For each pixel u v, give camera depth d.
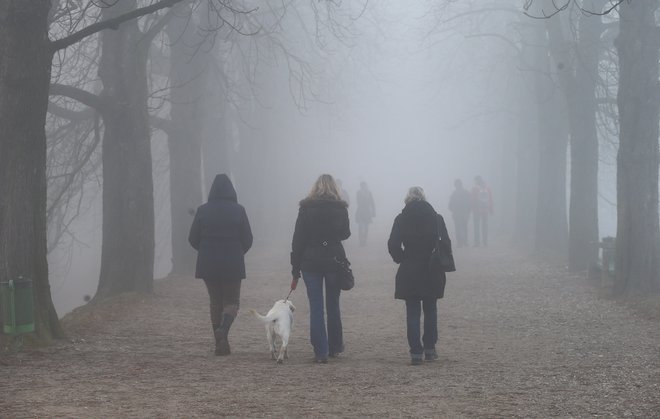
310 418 10.11
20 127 16.47
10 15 16.03
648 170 24.44
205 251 15.70
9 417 9.74
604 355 15.70
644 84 24.27
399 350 17.31
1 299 15.60
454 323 21.92
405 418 10.16
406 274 14.95
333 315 15.86
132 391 11.68
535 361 15.25
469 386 12.39
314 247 15.26
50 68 16.78
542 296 26.83
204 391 11.78
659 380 12.59
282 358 14.72
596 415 10.30
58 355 15.34
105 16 26.27
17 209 16.53
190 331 20.03
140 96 26.86
